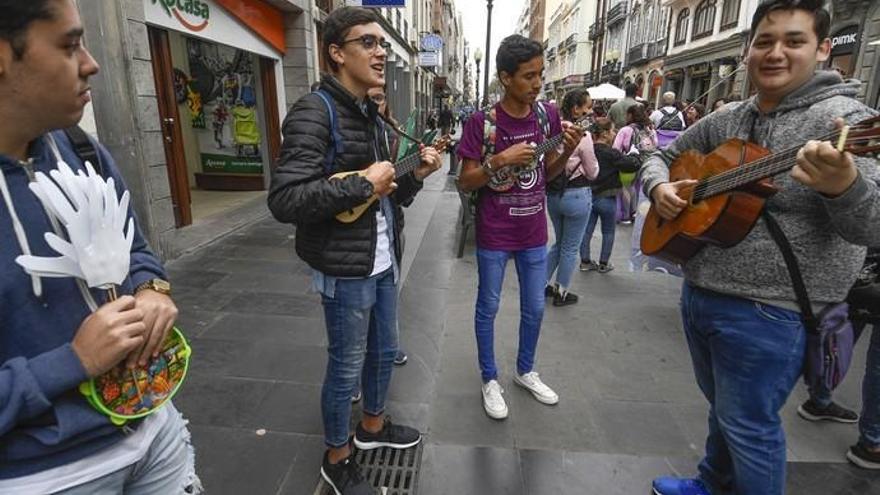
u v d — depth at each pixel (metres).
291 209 1.46
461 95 65.44
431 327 3.33
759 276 1.35
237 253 4.77
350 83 1.60
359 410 2.39
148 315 0.90
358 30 1.52
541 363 2.90
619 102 5.73
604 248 4.56
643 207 2.21
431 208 7.52
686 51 20.53
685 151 1.72
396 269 1.91
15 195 0.76
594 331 3.34
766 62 1.30
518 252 2.37
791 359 1.36
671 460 2.10
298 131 1.50
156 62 4.97
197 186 8.03
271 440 2.13
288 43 7.57
